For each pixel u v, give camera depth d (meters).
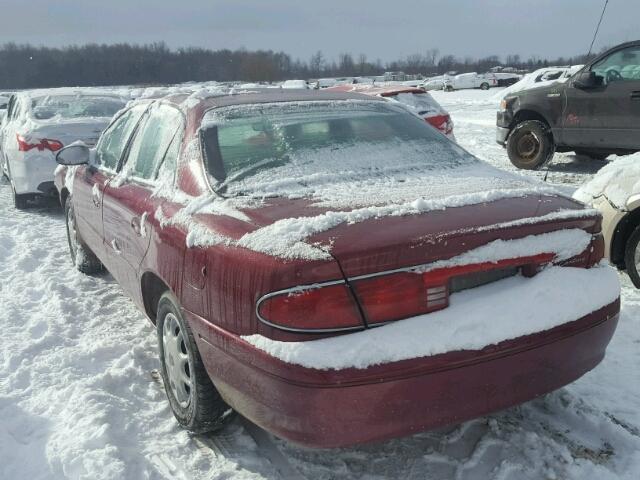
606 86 8.67
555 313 2.43
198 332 2.62
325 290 2.16
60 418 3.20
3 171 10.53
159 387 3.53
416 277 2.25
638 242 4.46
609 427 2.89
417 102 9.41
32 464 2.85
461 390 2.26
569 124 9.16
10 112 10.33
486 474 2.67
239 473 2.74
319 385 2.12
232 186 2.92
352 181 2.97
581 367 2.58
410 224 2.36
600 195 4.66
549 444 2.83
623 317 4.07
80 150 4.68
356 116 3.61
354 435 2.19
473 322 2.28
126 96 9.85
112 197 3.90
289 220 2.42
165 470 2.78
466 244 2.33
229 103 3.53
